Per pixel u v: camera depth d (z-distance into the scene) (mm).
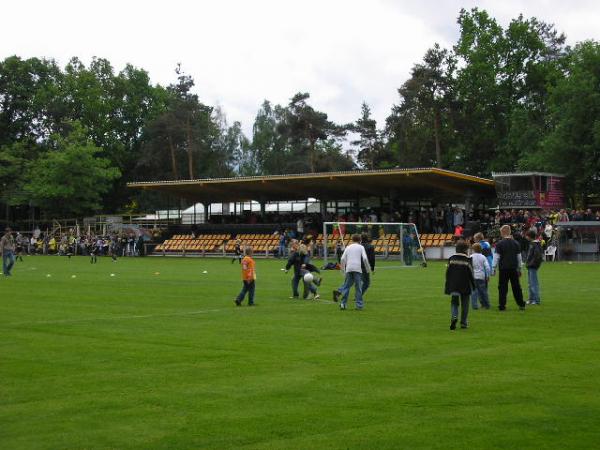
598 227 48219
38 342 15836
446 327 17719
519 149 76312
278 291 27609
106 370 12820
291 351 14469
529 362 13055
